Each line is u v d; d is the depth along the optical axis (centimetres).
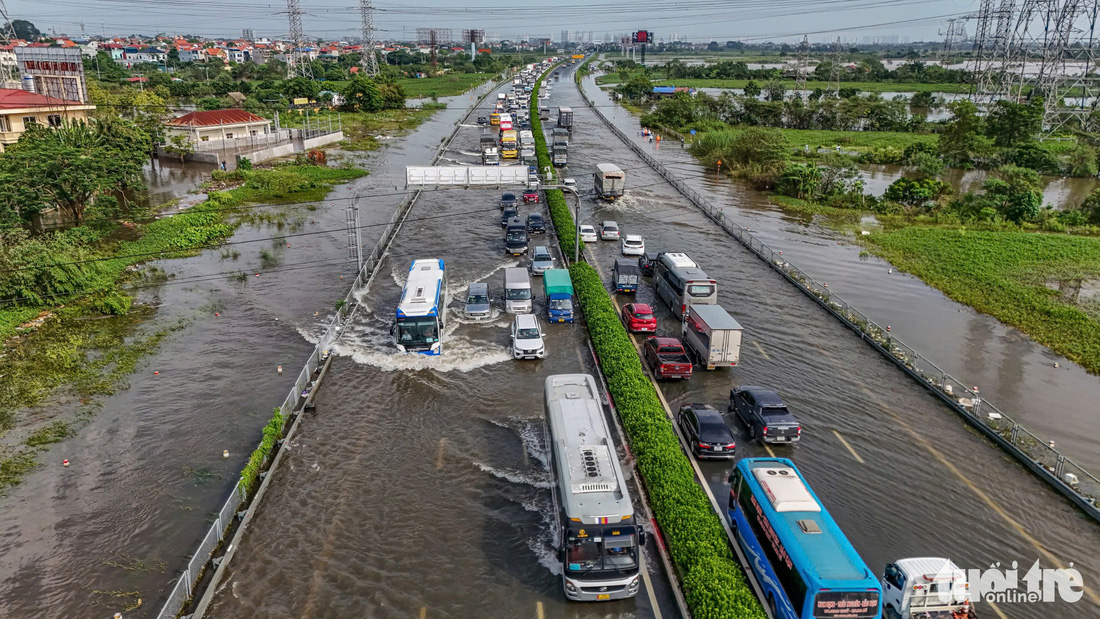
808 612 1775
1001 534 2434
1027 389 3544
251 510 2481
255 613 2048
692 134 12262
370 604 2094
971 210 7344
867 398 3422
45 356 3734
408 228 6519
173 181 8144
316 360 3625
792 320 4441
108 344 3950
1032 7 12325
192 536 2436
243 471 2603
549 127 13212
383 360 3775
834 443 3008
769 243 6306
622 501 2064
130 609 2109
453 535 2411
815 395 3447
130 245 5681
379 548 2341
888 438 3055
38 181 5525
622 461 2816
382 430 3086
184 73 19225
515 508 2564
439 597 2127
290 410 3178
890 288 5116
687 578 2062
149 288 4869
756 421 2989
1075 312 4503
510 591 2156
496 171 4888
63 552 2345
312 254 5688
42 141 5991
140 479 2745
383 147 10981
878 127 13712
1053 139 11650
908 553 2322
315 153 9294
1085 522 2509
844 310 4478
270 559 2280
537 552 2334
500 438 3033
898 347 3972
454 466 2819
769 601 2038
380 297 4734
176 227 6125
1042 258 5778
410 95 18412
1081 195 8700
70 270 4544
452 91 19525
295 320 4350
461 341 4031
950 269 5491
